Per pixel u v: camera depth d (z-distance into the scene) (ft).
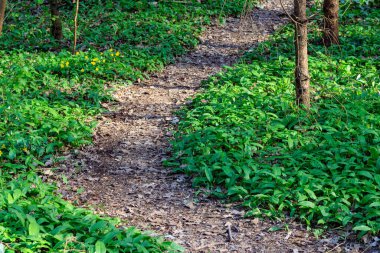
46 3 49.55
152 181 25.08
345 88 31.07
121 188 24.73
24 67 33.63
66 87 32.86
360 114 27.53
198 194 24.00
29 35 42.32
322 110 28.17
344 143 25.23
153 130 29.22
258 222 22.30
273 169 23.85
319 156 24.68
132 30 42.83
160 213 23.09
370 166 24.08
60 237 20.49
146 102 32.40
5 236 20.15
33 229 20.43
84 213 22.31
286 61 35.19
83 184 25.05
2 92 30.91
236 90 31.40
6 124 28.12
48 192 23.56
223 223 22.40
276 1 51.13
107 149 27.61
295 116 27.50
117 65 35.73
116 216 22.95
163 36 41.75
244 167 24.14
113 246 20.36
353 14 44.83
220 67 37.63
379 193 22.38
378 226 21.22
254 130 26.91
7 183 24.25
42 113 29.35
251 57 38.22
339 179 23.29
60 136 27.66
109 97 32.32
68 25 44.37
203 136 27.04
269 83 31.86
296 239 21.48
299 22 27.32
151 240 20.81
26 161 25.59
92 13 46.70
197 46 41.55
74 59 35.65
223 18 46.47
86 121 29.91
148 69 36.73
